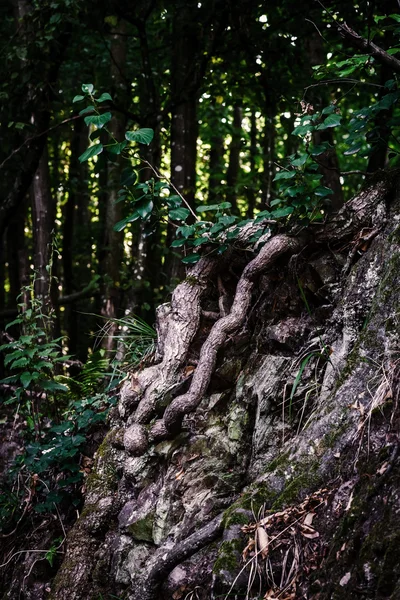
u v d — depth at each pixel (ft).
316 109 21.43
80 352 33.65
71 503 12.19
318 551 8.03
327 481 8.48
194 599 8.90
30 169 22.79
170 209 11.55
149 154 23.00
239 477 9.90
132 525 10.23
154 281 29.43
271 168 27.50
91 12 20.70
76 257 36.76
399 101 11.57
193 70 21.21
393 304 9.08
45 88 21.80
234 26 20.44
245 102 25.80
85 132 34.78
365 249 10.30
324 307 10.41
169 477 10.27
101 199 33.71
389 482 7.55
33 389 14.16
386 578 6.86
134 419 11.12
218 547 9.02
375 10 17.07
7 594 11.57
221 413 10.63
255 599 8.15
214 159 33.45
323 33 19.33
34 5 20.93
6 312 27.78
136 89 26.68
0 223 23.35
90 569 10.75
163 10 22.27
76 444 12.03
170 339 11.25
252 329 11.04
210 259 11.60
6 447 15.76
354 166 34.71
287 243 10.68
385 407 8.26
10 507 12.83
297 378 9.50
